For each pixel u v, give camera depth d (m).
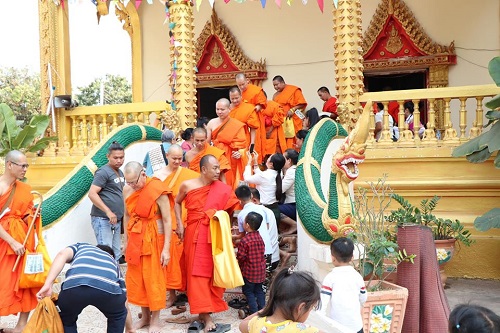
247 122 9.98
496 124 7.31
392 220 7.18
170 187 6.92
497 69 7.34
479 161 7.65
